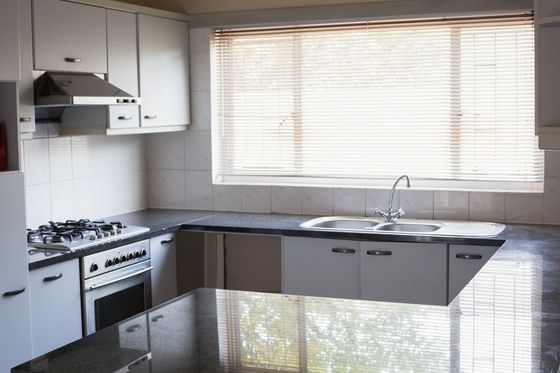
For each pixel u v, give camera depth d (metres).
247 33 5.34
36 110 4.40
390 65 5.03
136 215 5.26
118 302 4.29
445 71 4.90
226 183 5.49
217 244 4.86
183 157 5.52
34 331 3.67
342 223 4.97
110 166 5.21
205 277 4.91
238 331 2.34
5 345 3.46
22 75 3.86
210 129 5.41
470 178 4.91
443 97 4.93
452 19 4.83
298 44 5.24
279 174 5.39
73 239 4.18
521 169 4.79
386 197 4.98
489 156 4.86
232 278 4.89
